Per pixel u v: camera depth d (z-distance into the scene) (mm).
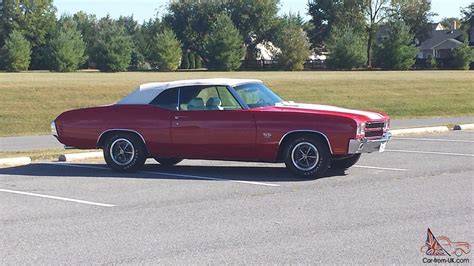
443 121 25047
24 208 8906
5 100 30234
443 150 15203
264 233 7289
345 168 12109
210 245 6816
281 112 11102
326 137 10820
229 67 88438
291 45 91625
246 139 11195
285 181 10859
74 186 10680
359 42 87500
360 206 8672
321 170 10938
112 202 9266
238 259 6293
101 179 11383
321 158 10914
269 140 11078
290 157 11094
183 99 11742
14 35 86312
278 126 11023
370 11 108500
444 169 12000
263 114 11148
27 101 30469
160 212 8508
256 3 101312
